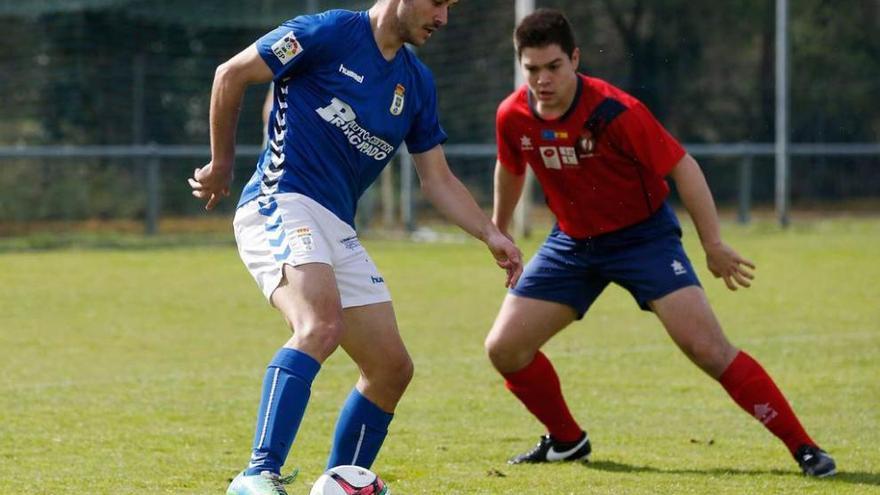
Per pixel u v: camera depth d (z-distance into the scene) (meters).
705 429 22.94
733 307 41.03
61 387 26.89
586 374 29.00
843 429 22.80
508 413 24.33
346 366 29.91
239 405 25.03
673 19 88.12
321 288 15.58
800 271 51.31
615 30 88.50
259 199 16.34
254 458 15.13
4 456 20.14
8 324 36.97
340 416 17.05
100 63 79.62
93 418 23.53
